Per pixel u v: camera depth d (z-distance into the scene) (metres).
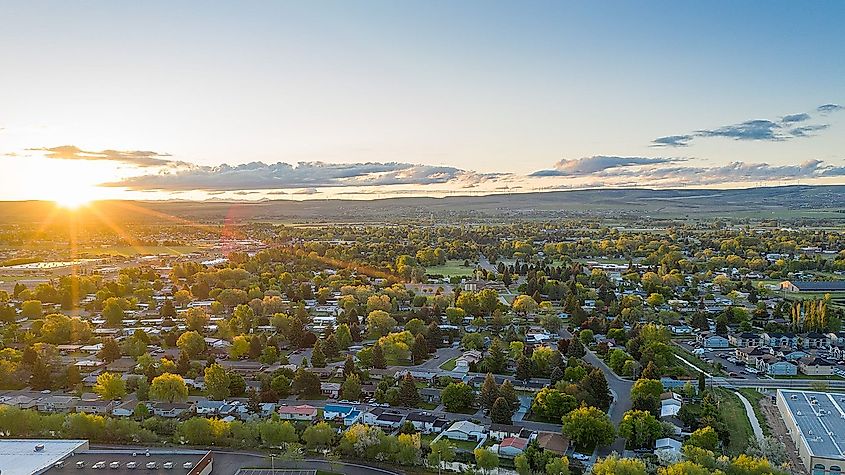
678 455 199.88
